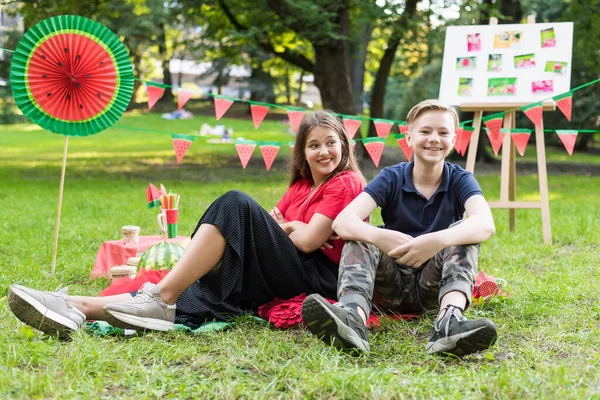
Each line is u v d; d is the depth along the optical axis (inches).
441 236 111.1
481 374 93.1
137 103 1433.3
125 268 156.5
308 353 102.7
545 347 109.7
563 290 146.0
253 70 1279.5
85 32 156.0
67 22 154.3
